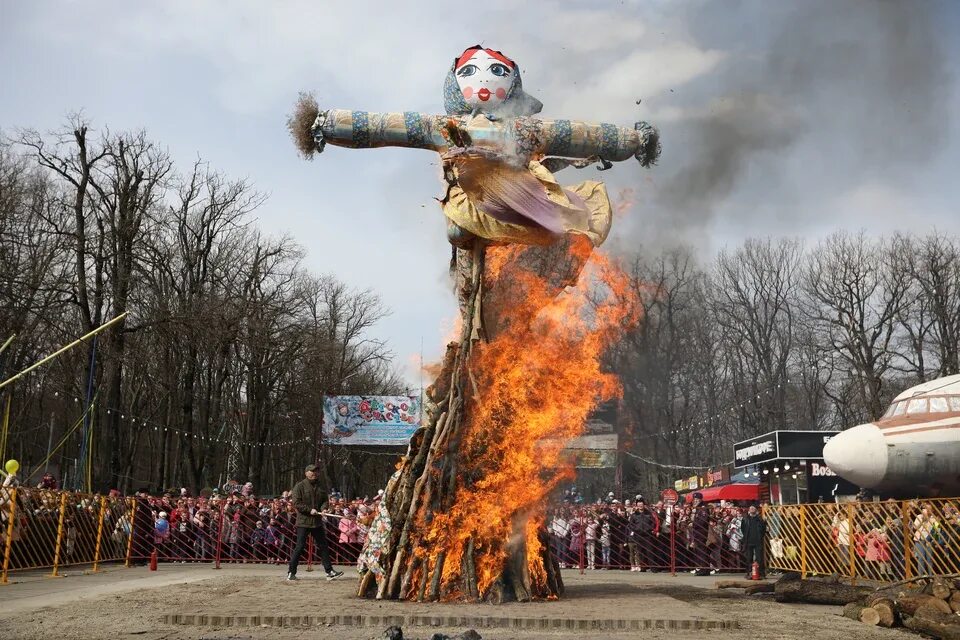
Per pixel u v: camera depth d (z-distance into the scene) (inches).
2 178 1358.3
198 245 1656.0
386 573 490.9
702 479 1659.7
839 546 764.6
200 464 1654.8
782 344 1971.0
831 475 1239.5
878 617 475.2
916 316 1924.2
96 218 1389.0
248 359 1850.4
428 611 431.8
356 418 2010.3
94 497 804.0
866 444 940.0
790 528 840.3
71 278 1419.8
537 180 520.1
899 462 927.7
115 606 461.4
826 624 469.4
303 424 2169.0
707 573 894.4
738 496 1353.3
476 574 482.9
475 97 564.1
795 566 829.2
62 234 1321.4
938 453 920.9
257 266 1761.8
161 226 1530.5
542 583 506.0
